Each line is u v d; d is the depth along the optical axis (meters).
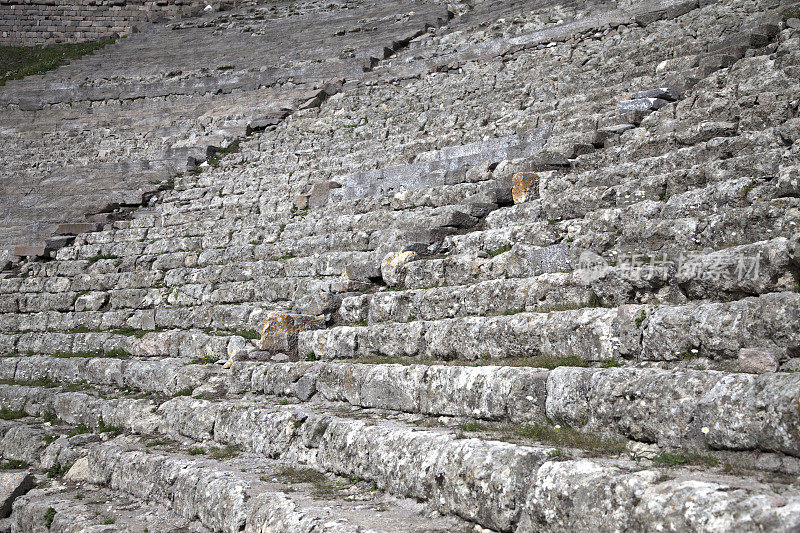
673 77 14.90
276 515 7.18
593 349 7.54
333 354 11.17
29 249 21.53
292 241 16.28
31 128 30.61
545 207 11.83
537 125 16.62
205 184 22.94
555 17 24.38
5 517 10.68
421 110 22.23
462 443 6.75
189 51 35.59
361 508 7.06
